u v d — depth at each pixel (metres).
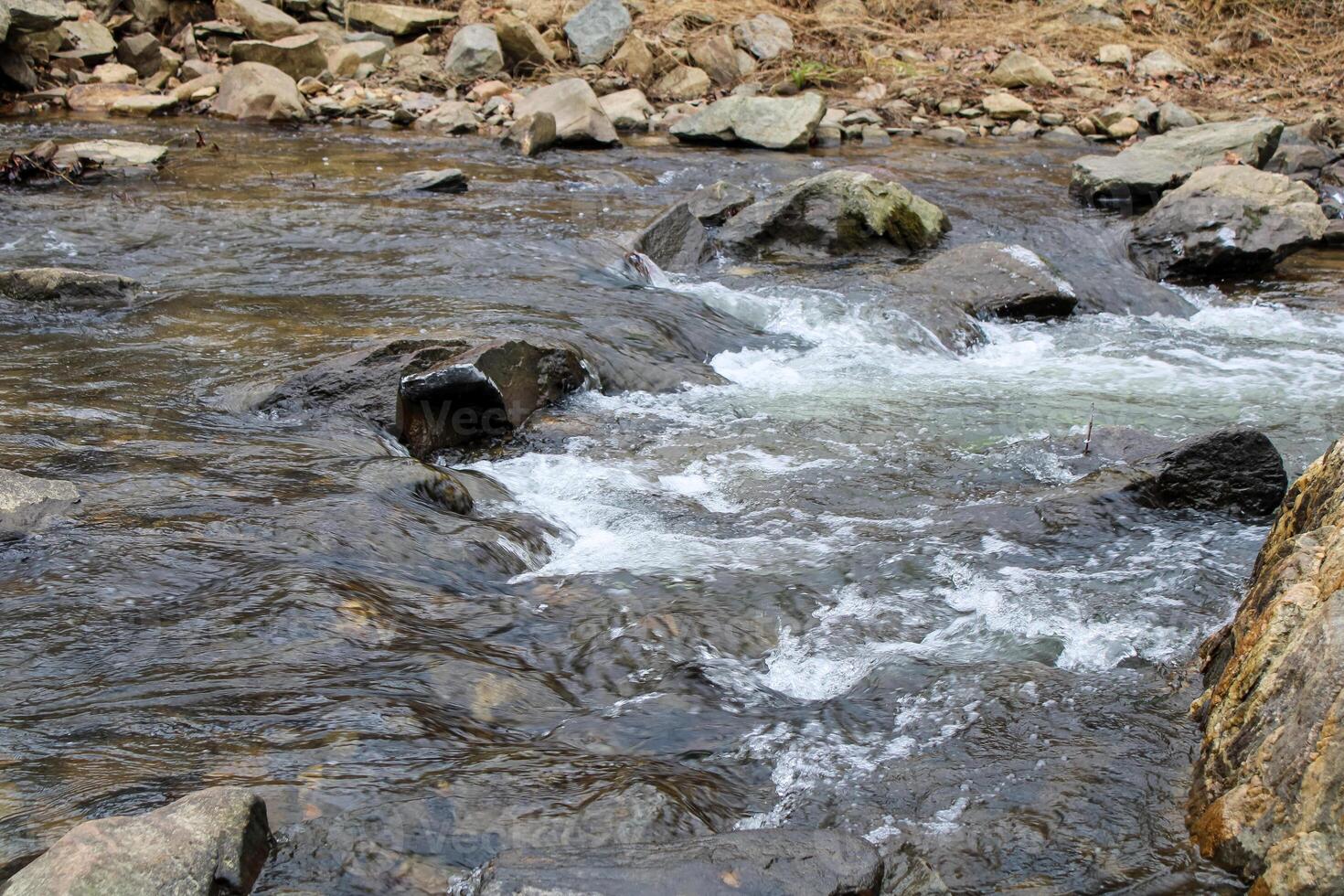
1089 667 3.98
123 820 2.65
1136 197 11.62
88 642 3.70
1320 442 6.48
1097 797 3.18
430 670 3.67
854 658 4.06
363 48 16.58
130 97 14.88
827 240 9.89
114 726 3.25
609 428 6.32
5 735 3.18
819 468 5.89
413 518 4.79
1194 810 3.09
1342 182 12.94
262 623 3.84
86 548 4.25
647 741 3.47
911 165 13.66
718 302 8.54
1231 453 5.30
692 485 5.67
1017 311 8.83
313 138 13.90
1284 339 8.55
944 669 3.90
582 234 9.81
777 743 3.47
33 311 7.34
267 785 2.97
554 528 5.10
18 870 2.59
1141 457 5.96
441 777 3.07
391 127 14.93
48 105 14.65
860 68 17.73
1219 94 16.97
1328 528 3.56
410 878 2.71
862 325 8.27
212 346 6.85
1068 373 7.70
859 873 2.66
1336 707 2.79
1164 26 18.92
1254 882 2.76
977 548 4.92
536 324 7.38
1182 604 4.42
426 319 7.42
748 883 2.59
